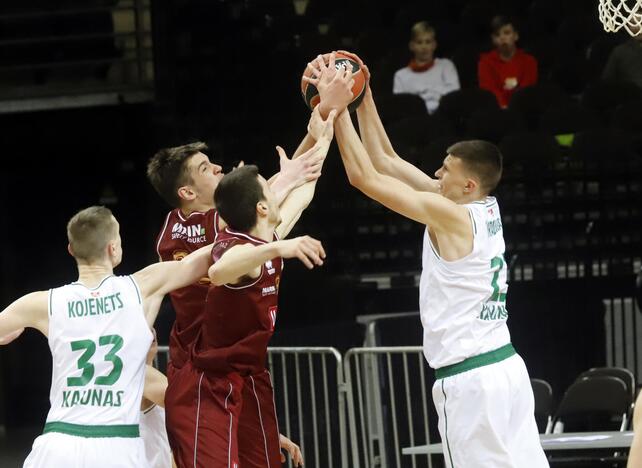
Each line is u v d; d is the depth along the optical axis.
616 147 15.73
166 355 11.55
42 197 18.14
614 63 17.89
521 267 15.05
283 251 6.62
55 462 6.82
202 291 7.77
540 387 11.71
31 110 17.25
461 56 18.80
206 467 7.19
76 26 18.78
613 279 14.42
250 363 7.34
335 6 21.09
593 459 9.77
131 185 17.91
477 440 7.16
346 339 12.68
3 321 7.05
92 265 7.23
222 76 17.64
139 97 17.25
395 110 17.14
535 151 15.84
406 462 11.71
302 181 7.72
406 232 15.94
